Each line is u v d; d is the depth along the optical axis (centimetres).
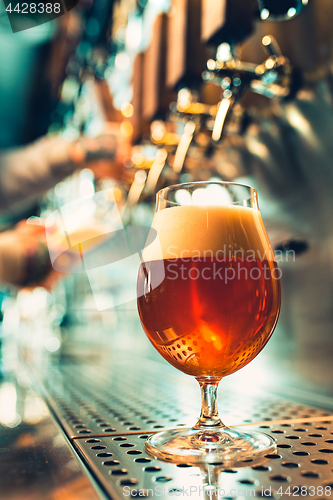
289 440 48
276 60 79
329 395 77
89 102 169
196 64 93
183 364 48
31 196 144
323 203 79
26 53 127
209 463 39
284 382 88
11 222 164
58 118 169
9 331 310
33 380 108
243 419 60
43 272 141
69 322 279
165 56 111
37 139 139
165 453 41
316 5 77
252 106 96
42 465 39
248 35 77
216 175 113
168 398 80
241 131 99
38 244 136
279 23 87
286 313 88
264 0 66
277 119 89
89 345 239
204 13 82
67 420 62
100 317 220
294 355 86
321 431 52
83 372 126
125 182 137
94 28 151
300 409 68
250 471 37
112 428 56
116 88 184
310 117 81
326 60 75
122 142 133
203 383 51
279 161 90
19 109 134
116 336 197
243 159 102
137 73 129
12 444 47
